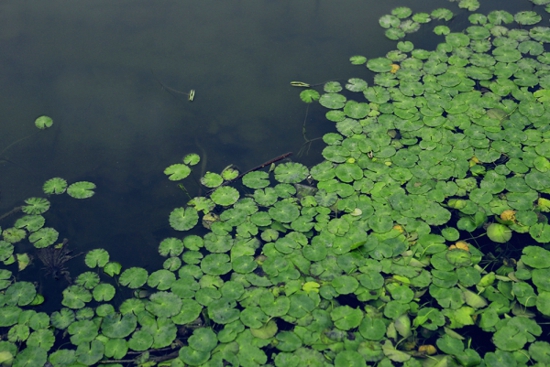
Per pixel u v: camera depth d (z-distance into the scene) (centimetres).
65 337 334
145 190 365
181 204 361
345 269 342
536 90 390
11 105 388
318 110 386
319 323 332
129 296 341
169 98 390
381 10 425
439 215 353
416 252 346
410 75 394
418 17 420
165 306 336
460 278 340
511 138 372
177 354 330
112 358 329
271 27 417
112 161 373
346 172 364
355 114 381
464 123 378
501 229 351
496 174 364
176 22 418
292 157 372
